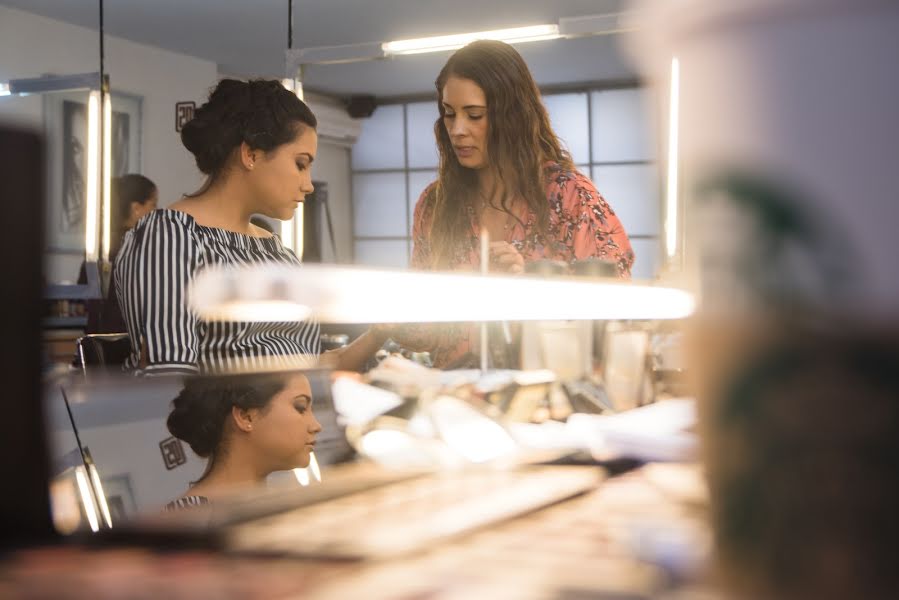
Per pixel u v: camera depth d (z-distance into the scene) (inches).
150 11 314.7
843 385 9.0
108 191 197.2
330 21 326.3
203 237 66.9
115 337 64.7
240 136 70.7
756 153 9.0
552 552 15.6
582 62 398.0
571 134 450.6
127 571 15.5
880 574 9.2
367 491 22.1
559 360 33.4
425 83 450.9
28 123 20.4
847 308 8.8
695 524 10.6
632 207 443.2
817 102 8.6
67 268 309.0
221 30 339.6
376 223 502.9
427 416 27.9
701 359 10.0
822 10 8.5
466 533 17.4
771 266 9.1
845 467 9.2
